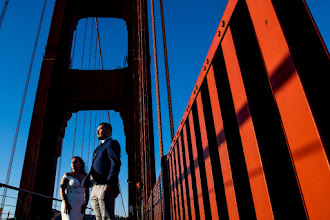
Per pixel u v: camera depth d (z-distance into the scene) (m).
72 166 3.72
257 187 0.75
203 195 1.39
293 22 0.62
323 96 0.54
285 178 0.71
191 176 1.71
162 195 3.24
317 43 0.58
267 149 0.73
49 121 17.38
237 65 0.87
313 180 0.52
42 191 15.21
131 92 19.53
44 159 15.96
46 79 17.81
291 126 0.60
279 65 0.63
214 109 1.16
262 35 0.72
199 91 1.46
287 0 0.64
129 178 16.20
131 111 19.05
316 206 0.52
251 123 0.77
